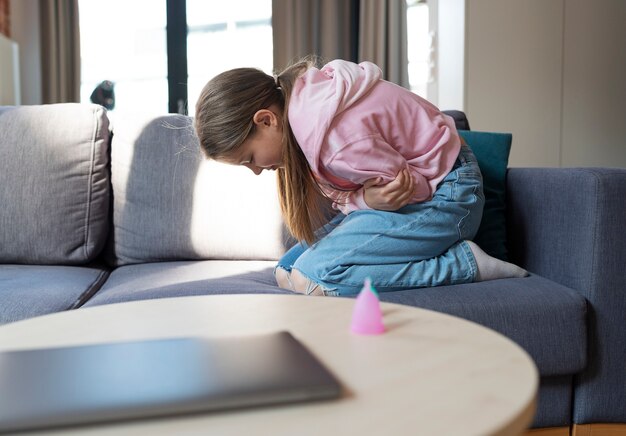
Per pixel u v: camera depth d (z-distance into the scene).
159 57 4.30
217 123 1.24
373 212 1.25
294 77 1.30
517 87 2.85
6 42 3.78
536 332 1.09
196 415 0.45
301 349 0.57
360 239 1.20
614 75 2.95
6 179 1.58
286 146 1.26
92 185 1.61
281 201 1.39
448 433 0.42
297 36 3.78
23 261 1.59
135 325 0.71
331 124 1.19
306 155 1.22
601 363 1.16
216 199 1.62
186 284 1.24
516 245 1.46
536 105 2.88
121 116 1.72
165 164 1.63
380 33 3.72
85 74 4.31
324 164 1.21
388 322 0.70
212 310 0.77
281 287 1.30
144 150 1.65
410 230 1.20
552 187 1.30
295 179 1.27
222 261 1.59
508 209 1.51
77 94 4.10
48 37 4.02
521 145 2.88
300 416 0.45
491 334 0.65
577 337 1.11
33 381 0.49
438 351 0.59
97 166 1.62
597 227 1.16
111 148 1.68
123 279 1.40
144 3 4.27
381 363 0.56
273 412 0.45
